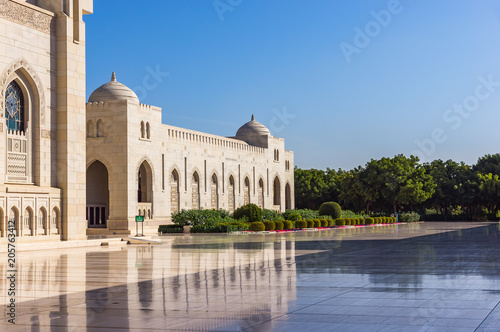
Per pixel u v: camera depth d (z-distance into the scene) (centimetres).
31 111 3538
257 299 1252
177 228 5472
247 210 6038
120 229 5266
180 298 1284
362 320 1001
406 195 9500
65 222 3662
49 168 3622
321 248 3023
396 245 3225
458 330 910
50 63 3644
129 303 1225
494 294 1282
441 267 1903
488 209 11156
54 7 3700
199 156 6694
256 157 8075
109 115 5384
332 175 11988
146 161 5656
